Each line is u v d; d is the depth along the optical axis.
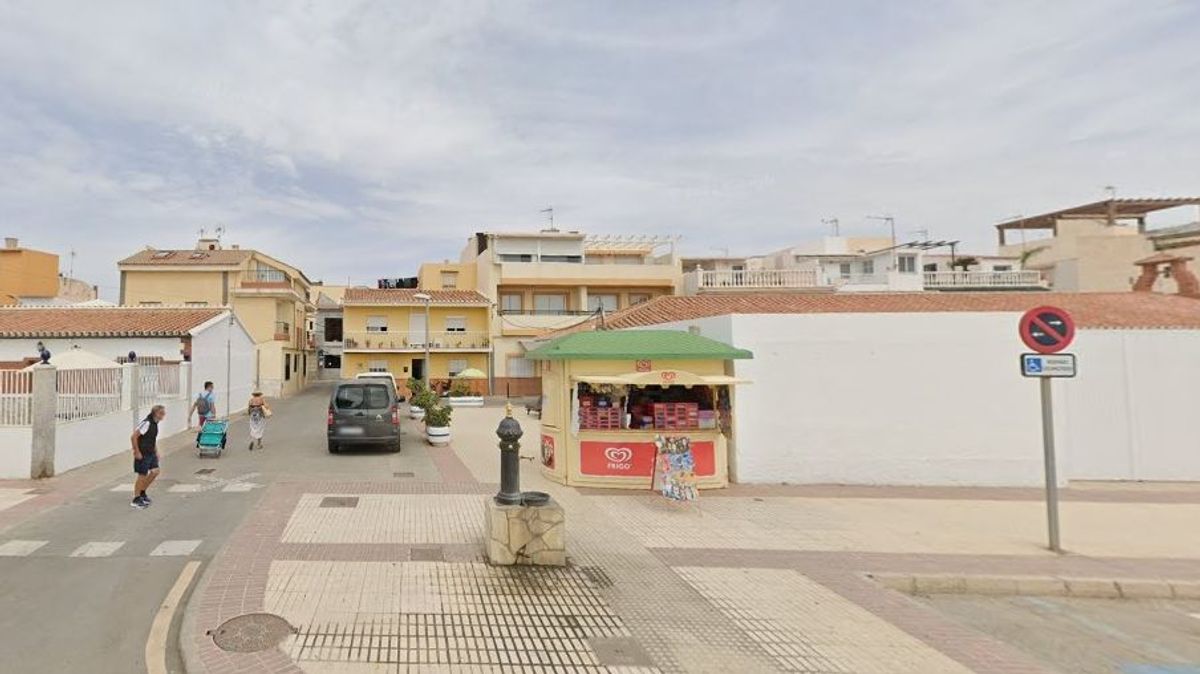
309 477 11.52
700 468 11.12
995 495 11.15
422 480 11.39
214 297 36.50
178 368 18.48
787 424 11.77
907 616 5.77
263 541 7.41
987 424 11.97
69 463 11.63
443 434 16.64
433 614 5.46
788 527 8.75
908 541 8.21
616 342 11.33
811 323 11.89
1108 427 12.94
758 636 5.25
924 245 40.69
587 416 11.02
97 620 5.21
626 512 9.39
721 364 11.52
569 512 9.32
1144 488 12.14
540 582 6.36
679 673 4.57
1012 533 8.70
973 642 5.27
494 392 39.78
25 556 6.80
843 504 10.20
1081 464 12.84
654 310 17.27
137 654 4.62
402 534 7.85
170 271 36.47
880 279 39.78
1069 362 8.09
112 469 11.84
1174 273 22.14
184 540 7.45
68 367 12.40
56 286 41.81
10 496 9.54
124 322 22.52
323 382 50.56
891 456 11.83
